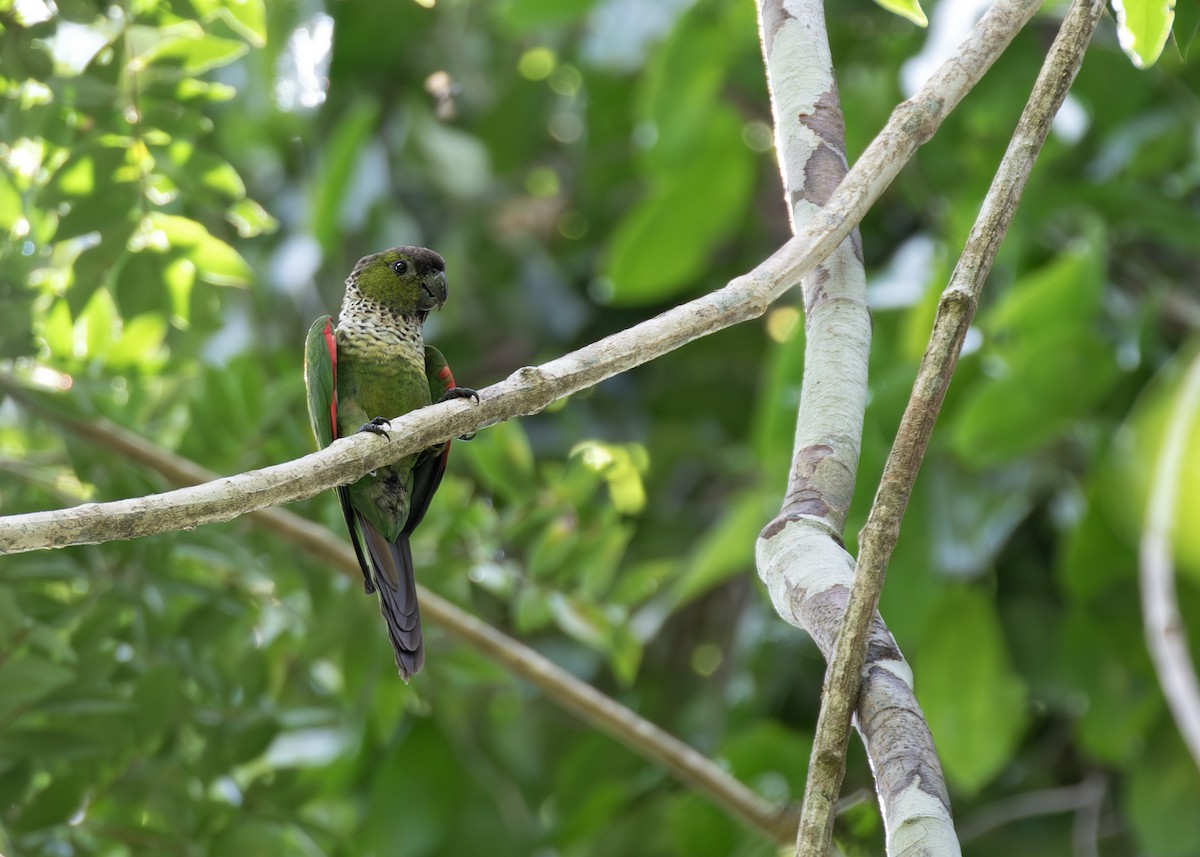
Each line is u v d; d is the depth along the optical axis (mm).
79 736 9000
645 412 15469
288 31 13969
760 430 11406
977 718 11758
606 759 13406
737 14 12859
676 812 12523
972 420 10984
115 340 10078
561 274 16047
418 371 8375
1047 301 11203
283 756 12438
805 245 5785
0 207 9242
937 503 11695
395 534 7637
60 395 9469
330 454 5250
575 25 15773
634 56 14203
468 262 15633
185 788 9414
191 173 9047
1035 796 13086
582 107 16719
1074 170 13203
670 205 13891
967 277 5086
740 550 11461
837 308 6195
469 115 16172
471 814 12961
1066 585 11922
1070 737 13859
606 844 12852
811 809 4637
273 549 10156
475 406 5473
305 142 15203
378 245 15039
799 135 6715
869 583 4727
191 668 9594
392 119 15578
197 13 8625
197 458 10062
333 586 10180
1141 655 11953
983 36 6262
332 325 8266
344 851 10719
